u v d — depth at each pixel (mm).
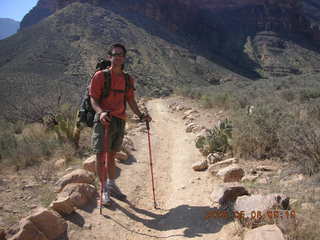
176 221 3826
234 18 136125
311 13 179875
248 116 7277
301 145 5027
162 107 20719
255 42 121688
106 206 4082
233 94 19188
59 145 6922
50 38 73188
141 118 4602
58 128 7367
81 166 5629
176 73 70812
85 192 4148
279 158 5867
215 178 5215
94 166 5320
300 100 14688
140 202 4449
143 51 79312
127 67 63875
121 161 6355
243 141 6398
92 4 99688
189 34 119375
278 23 131375
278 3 137125
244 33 128500
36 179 4898
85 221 3633
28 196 4223
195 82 68500
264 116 6816
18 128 11508
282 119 6688
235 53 115438
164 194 4836
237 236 3215
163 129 11141
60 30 78625
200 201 4309
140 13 107188
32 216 3205
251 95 19219
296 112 8039
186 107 17328
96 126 4121
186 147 8016
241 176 5043
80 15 88812
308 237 2914
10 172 5438
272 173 5191
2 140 7133
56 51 66125
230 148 6797
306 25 135875
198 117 12852
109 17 92562
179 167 6273
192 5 131000
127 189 4859
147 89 47469
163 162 6711
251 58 111188
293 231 2951
